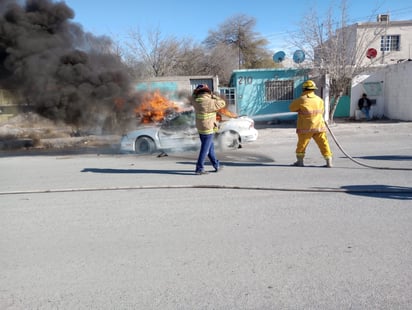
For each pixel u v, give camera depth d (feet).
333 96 53.83
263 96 59.16
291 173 20.27
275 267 9.51
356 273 9.06
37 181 20.36
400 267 9.29
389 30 80.89
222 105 20.06
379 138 36.06
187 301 8.11
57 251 10.91
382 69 58.29
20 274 9.56
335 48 52.34
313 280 8.81
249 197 15.85
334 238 11.21
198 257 10.23
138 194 16.93
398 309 7.57
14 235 12.27
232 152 29.19
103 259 10.30
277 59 60.34
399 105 55.01
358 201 14.82
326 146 21.47
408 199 14.90
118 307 7.96
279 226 12.35
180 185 18.19
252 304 7.91
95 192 17.54
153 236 11.85
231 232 11.96
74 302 8.20
